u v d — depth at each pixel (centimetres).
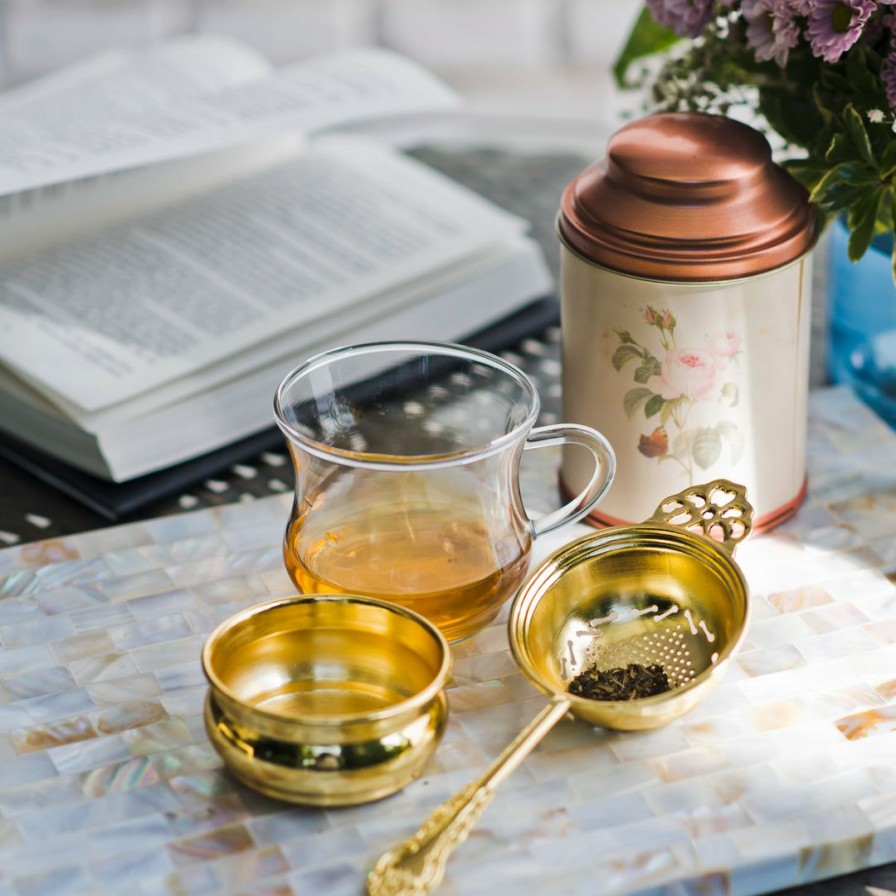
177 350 85
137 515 82
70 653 74
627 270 73
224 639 69
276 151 99
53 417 82
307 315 87
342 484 72
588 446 76
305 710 70
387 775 67
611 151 75
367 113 92
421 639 69
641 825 68
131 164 85
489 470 72
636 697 71
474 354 75
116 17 140
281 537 80
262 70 100
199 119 90
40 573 78
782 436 77
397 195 96
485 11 143
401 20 144
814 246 75
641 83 85
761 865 67
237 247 92
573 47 145
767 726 71
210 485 83
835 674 73
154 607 76
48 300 88
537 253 93
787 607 76
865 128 74
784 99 78
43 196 92
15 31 139
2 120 92
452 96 95
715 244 73
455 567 72
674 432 76
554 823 68
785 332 75
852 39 72
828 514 80
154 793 69
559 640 73
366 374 75
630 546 73
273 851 67
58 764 70
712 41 79
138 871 67
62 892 66
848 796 69
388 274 90
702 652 72
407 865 65
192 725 71
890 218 76
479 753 70
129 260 91
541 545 79
